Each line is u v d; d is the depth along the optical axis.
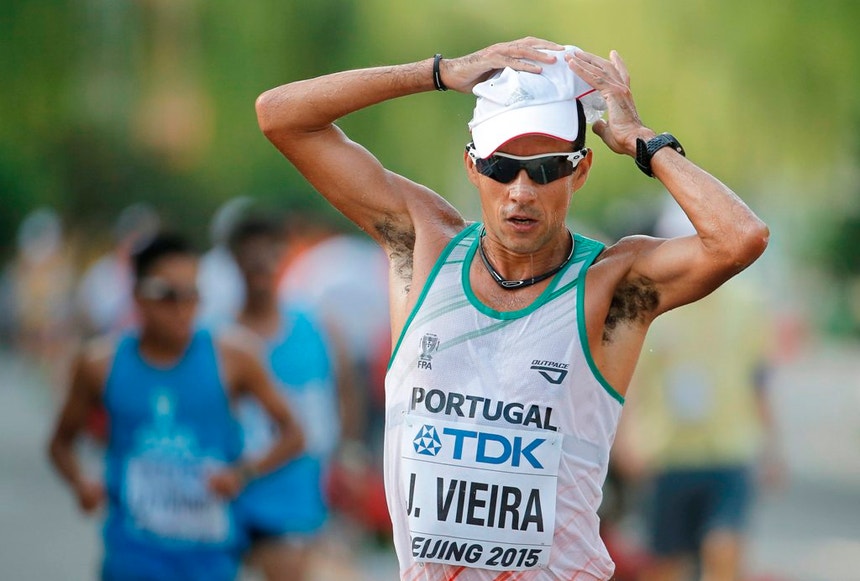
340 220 79.62
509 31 62.72
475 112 14.03
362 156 15.09
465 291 14.04
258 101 14.99
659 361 29.25
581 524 14.05
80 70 61.28
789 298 117.56
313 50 63.00
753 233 13.38
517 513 13.77
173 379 23.11
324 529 35.06
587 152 13.96
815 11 58.94
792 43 59.56
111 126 69.12
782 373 109.56
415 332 14.10
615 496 30.70
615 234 30.89
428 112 68.50
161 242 22.80
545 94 13.66
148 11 62.09
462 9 62.84
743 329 29.22
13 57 58.88
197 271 23.09
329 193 15.20
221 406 23.31
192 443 23.12
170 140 69.25
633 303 14.14
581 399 13.89
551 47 14.08
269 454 24.27
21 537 39.62
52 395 67.94
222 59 62.69
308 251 48.28
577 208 76.50
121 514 23.17
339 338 33.03
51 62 59.38
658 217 30.25
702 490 29.41
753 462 29.41
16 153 80.25
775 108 60.72
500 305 13.95
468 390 13.82
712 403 29.14
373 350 42.03
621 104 14.07
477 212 74.62
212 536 23.20
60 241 78.19
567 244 14.23
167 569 23.03
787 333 61.59
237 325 28.45
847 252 138.00
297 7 62.34
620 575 30.19
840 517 46.84
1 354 111.00
